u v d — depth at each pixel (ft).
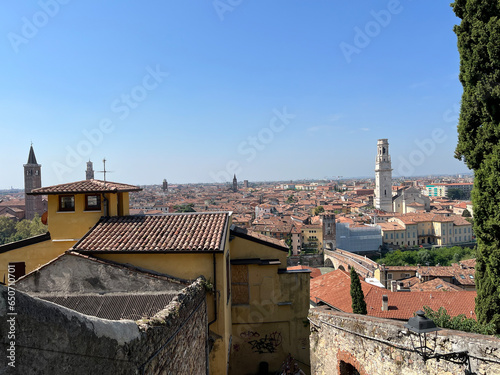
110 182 59.67
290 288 60.90
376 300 112.57
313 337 46.83
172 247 45.96
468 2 46.80
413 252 341.00
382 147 556.51
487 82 44.24
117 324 20.72
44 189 53.36
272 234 369.71
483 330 41.78
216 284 46.06
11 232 327.47
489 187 44.62
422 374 29.53
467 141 47.98
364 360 36.09
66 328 16.05
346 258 296.71
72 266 43.11
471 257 311.06
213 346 46.09
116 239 48.32
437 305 108.78
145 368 23.45
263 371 59.77
